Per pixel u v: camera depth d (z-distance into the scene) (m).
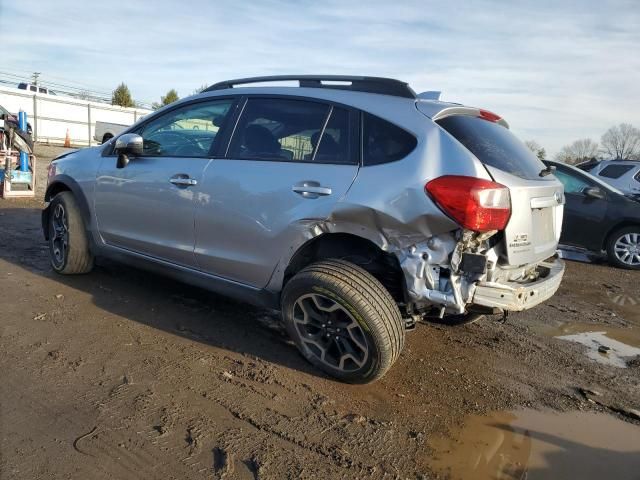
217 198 3.62
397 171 3.00
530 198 3.09
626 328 5.11
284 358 3.57
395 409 3.06
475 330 4.55
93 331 3.75
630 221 8.11
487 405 3.22
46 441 2.48
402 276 3.07
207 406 2.90
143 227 4.16
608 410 3.31
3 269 5.00
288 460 2.50
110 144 4.61
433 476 2.49
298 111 3.53
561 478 2.55
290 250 3.32
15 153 9.62
